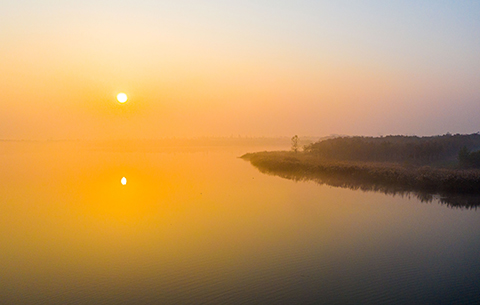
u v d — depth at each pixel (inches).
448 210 998.4
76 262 636.1
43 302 492.7
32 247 713.0
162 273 586.9
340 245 717.3
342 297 505.4
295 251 685.9
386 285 542.3
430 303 487.2
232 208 1035.9
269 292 521.0
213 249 698.2
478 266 611.2
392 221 889.5
